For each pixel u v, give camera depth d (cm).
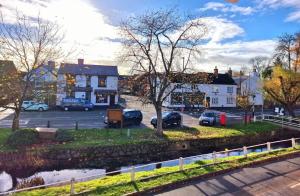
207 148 3356
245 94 6112
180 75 3319
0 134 2833
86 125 3791
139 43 3172
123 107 5919
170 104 6041
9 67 2695
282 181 1803
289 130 4341
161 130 3300
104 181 1691
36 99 2917
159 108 3291
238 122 4603
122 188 1558
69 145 2652
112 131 3347
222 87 6869
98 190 1518
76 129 3281
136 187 1578
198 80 3431
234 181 1784
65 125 3731
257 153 2508
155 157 2920
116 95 6016
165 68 3253
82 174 2314
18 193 1484
